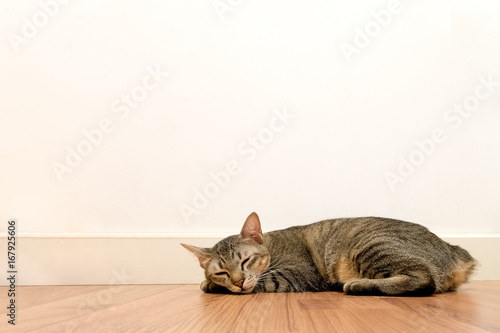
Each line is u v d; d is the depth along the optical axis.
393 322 0.72
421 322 0.72
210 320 0.78
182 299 0.99
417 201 1.31
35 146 1.34
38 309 0.91
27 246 1.31
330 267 1.09
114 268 1.30
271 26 1.35
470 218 1.30
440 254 1.02
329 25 1.34
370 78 1.33
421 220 1.30
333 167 1.32
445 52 1.33
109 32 1.37
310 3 1.35
